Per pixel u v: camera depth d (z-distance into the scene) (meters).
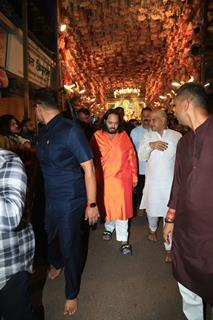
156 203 4.02
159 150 3.94
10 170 1.84
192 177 2.14
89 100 19.89
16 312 1.95
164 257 4.07
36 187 3.84
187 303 2.52
